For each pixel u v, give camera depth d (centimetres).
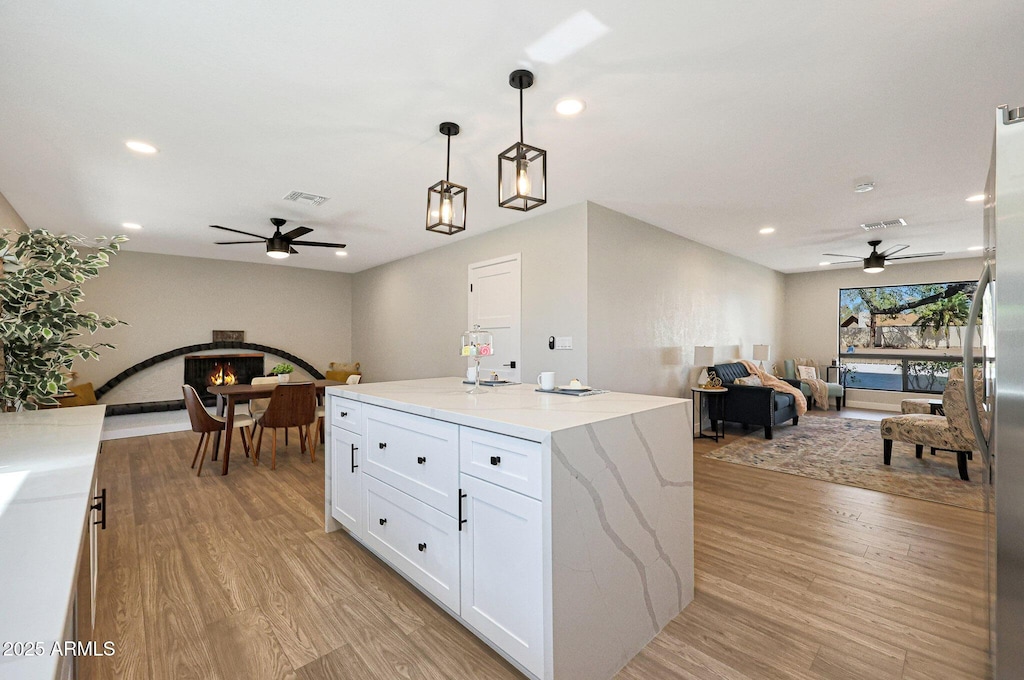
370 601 206
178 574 229
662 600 189
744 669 164
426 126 267
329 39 190
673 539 197
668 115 257
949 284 726
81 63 204
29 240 199
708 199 411
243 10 172
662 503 192
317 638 181
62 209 416
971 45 196
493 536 166
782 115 258
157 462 446
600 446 163
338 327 800
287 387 433
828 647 175
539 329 456
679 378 549
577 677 152
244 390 458
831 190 384
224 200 399
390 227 500
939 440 397
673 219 479
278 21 179
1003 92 233
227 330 688
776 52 201
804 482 382
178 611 198
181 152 299
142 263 624
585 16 178
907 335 765
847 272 815
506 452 160
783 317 868
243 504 331
